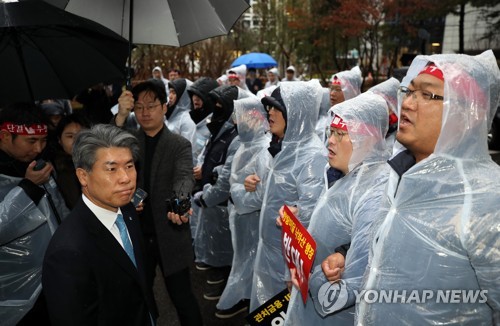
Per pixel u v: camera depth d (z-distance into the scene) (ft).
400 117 4.79
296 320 6.64
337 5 49.96
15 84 8.66
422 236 4.38
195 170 13.52
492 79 4.38
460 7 52.49
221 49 57.16
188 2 8.61
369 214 5.52
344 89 13.08
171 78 32.30
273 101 8.70
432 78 4.49
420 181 4.48
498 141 31.45
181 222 8.54
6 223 6.92
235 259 10.96
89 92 16.01
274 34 69.10
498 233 4.01
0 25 7.30
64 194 8.31
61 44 8.82
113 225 5.58
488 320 4.28
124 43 9.00
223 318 11.46
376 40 49.55
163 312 11.98
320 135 11.71
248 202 9.80
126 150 5.32
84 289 5.03
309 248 5.91
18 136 7.33
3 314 7.32
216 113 13.10
